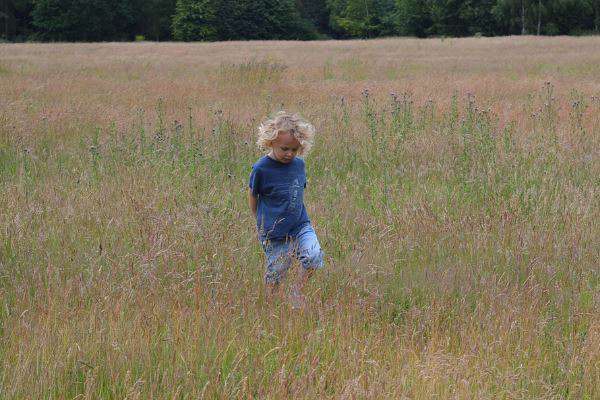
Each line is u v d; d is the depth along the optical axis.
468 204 7.99
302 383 4.24
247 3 93.69
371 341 4.90
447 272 6.12
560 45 43.72
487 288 5.80
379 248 6.71
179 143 10.51
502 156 9.88
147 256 6.04
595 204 7.94
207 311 5.20
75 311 5.24
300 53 40.91
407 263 6.50
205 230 6.53
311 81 22.36
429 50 42.47
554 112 13.85
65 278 6.02
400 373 4.43
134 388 4.12
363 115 14.05
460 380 4.32
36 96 17.84
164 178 8.93
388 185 8.97
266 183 5.77
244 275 5.96
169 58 36.09
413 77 23.64
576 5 78.62
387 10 103.44
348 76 24.55
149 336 4.84
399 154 10.66
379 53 40.09
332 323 5.18
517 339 4.98
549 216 7.51
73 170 9.75
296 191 5.81
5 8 90.62
